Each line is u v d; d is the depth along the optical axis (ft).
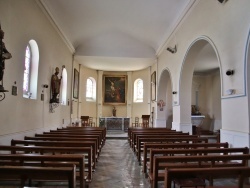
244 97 14.40
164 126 41.01
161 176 12.17
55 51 29.19
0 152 15.88
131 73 54.80
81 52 40.37
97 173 16.75
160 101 40.78
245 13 14.25
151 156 12.89
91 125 49.70
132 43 41.01
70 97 39.47
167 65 34.27
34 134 22.11
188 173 7.49
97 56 40.60
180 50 27.58
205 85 49.90
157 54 40.93
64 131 25.73
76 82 44.37
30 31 20.63
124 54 40.96
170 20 28.50
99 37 39.37
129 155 23.84
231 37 15.85
